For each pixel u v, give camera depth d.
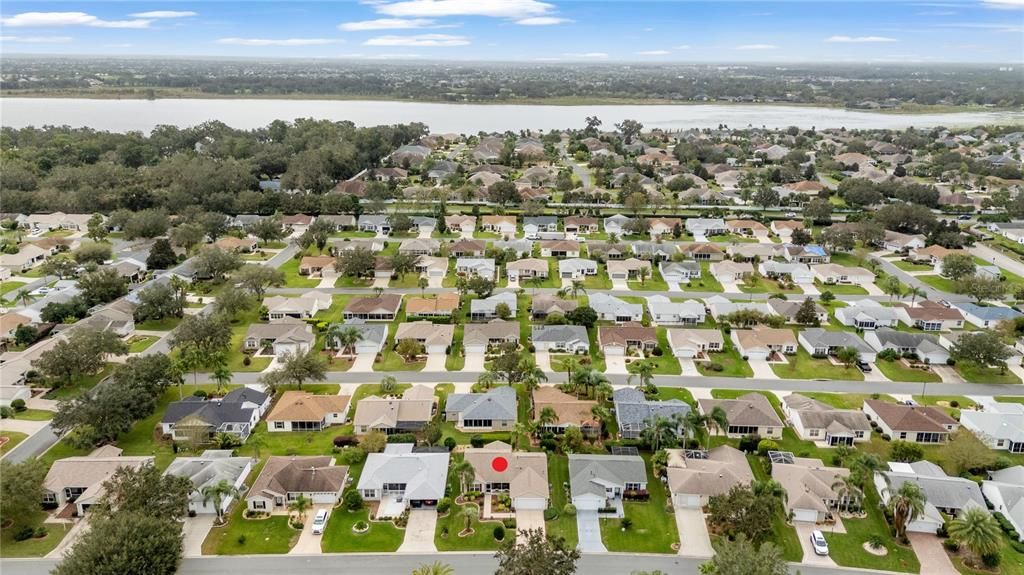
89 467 96.12
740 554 74.06
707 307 165.12
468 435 111.69
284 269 193.50
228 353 140.00
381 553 85.31
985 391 128.38
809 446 109.62
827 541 87.69
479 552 85.88
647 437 103.06
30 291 172.00
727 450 103.56
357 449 104.25
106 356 134.50
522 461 99.31
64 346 123.12
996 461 102.44
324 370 123.69
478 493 96.69
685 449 106.88
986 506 92.00
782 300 166.00
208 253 179.88
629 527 90.44
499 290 177.38
